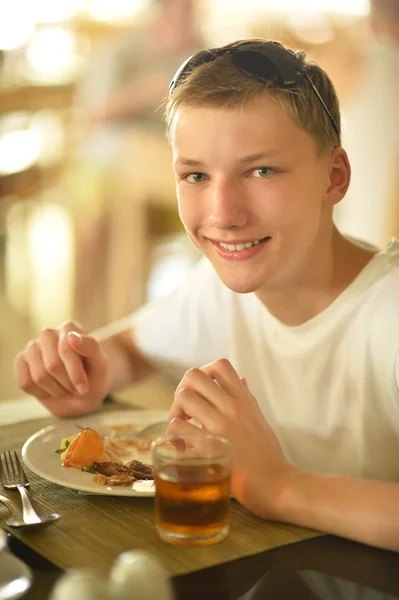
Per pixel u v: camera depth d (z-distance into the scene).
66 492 0.99
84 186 3.88
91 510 0.94
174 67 3.69
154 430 1.20
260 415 1.01
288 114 1.02
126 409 1.35
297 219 1.05
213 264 1.11
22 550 0.83
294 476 0.94
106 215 3.86
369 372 1.16
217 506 0.85
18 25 4.88
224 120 1.00
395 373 1.12
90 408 1.30
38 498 0.97
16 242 5.02
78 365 1.26
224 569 0.80
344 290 1.18
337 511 0.88
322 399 1.22
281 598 0.74
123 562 0.67
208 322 1.42
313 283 1.18
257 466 0.94
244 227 1.04
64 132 4.16
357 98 3.28
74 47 4.88
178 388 1.02
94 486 0.96
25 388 1.31
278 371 1.27
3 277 4.61
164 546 0.84
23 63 4.74
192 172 1.06
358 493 0.90
